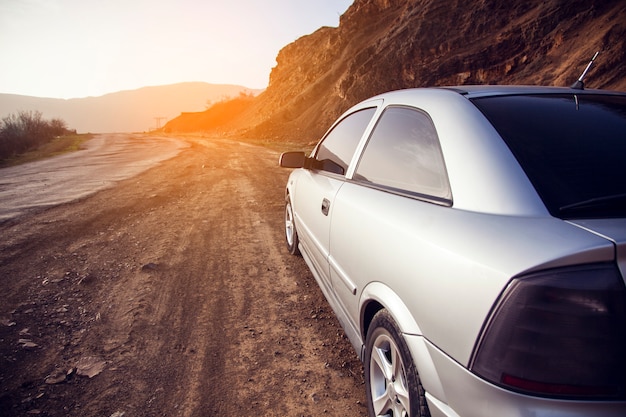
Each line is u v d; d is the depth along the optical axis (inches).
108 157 899.4
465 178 63.4
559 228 49.8
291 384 103.0
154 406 94.5
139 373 106.9
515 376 45.9
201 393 99.3
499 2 1893.5
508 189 57.7
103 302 148.4
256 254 203.9
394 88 2185.0
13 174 569.9
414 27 2214.6
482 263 50.9
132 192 394.0
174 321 135.3
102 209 311.1
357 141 109.7
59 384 101.3
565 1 1576.0
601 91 86.9
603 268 44.4
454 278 54.4
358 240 86.9
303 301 150.7
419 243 63.5
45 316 136.5
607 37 1291.8
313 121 2726.4
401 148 84.8
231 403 95.7
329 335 127.0
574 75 1310.3
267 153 1024.2
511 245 49.9
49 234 236.8
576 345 43.9
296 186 174.9
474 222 57.2
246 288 162.4
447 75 1940.2
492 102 74.5
